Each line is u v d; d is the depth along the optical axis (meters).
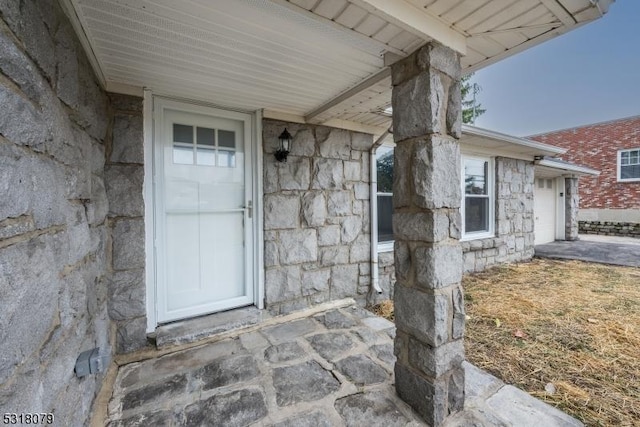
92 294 1.54
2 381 0.66
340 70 1.95
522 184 5.40
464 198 4.66
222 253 2.66
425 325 1.44
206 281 2.60
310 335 2.36
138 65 1.83
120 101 2.09
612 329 2.54
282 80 2.09
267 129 2.70
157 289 2.33
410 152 1.51
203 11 1.34
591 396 1.67
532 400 1.60
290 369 1.87
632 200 9.05
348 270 3.17
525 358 2.10
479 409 1.53
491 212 5.00
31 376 0.80
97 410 1.50
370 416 1.47
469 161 4.73
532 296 3.47
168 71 1.92
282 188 2.78
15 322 0.72
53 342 0.96
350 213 3.18
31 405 0.79
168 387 1.70
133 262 2.12
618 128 9.72
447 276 1.45
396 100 1.59
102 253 1.84
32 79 0.86
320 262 3.00
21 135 0.78
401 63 1.56
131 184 2.12
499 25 1.43
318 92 2.32
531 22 1.41
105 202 1.94
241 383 1.73
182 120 2.46
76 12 1.29
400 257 1.58
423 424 1.42
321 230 3.00
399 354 1.60
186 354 2.07
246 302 2.74
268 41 1.60
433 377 1.40
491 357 2.11
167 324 2.38
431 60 1.42
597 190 9.80
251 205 2.74
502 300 3.33
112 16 1.35
